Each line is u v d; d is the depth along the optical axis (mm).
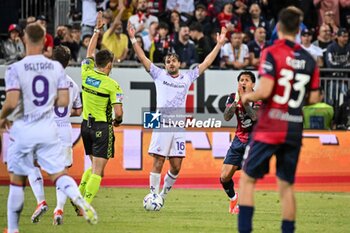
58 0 41406
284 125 16422
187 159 31672
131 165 31516
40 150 17562
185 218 23297
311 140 32031
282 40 16641
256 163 16469
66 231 20547
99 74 23359
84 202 17234
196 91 32625
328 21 41156
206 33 38781
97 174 23281
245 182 16562
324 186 31859
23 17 42500
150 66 25125
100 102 23312
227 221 22797
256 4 40375
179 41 36781
